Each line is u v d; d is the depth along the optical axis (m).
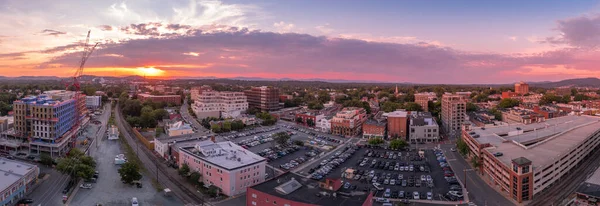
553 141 187.50
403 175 174.38
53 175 168.50
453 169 183.75
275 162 196.88
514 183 141.00
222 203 137.38
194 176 153.88
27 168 154.25
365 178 169.00
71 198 140.62
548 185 152.62
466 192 149.12
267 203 117.44
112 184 157.25
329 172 179.88
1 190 126.88
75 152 183.12
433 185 158.25
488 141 189.38
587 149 198.88
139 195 144.88
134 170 155.12
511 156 160.50
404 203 137.50
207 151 163.62
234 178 145.50
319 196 116.00
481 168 178.25
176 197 143.38
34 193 145.38
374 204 136.25
